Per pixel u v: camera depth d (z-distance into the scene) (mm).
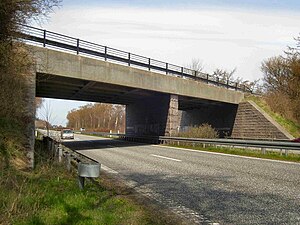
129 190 8414
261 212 6074
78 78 21328
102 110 107688
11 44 11703
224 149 21453
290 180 9523
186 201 7098
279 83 44531
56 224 4883
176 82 29094
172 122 30109
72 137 45719
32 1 10758
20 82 13523
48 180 8344
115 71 23672
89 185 8195
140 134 38250
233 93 35188
